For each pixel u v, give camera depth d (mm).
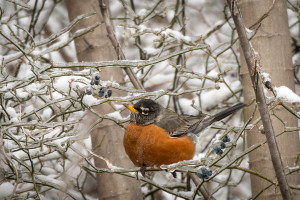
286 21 9641
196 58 14375
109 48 10695
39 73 8023
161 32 10664
